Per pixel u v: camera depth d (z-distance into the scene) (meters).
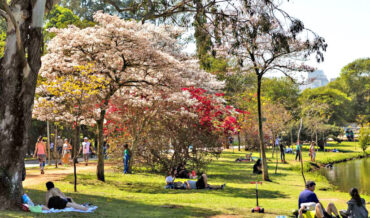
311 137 59.09
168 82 22.09
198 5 16.58
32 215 10.17
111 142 28.14
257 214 12.94
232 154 48.12
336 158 45.97
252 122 48.91
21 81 11.18
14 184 11.11
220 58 21.69
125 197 16.34
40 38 11.50
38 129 45.56
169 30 27.14
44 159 24.30
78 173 24.47
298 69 21.30
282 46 16.48
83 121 21.80
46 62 19.75
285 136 59.34
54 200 11.69
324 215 10.84
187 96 23.84
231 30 17.72
